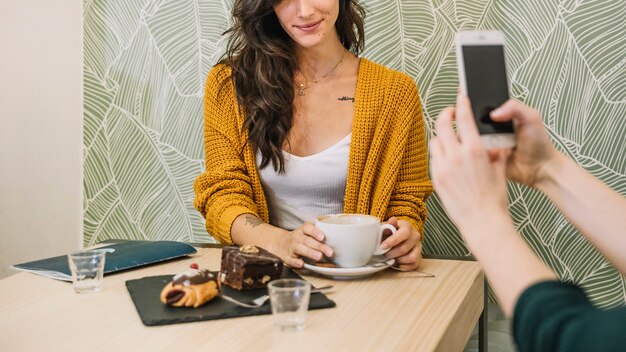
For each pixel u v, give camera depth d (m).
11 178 2.17
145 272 1.21
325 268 1.15
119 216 2.35
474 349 1.79
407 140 1.59
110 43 2.28
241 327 0.90
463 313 1.05
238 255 1.08
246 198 1.54
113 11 2.26
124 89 2.28
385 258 1.25
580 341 0.56
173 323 0.91
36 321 0.93
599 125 1.77
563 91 1.79
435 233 1.97
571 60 1.78
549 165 0.84
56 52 2.27
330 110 1.60
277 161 1.56
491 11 1.84
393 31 1.95
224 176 1.55
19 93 2.17
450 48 1.90
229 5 2.11
